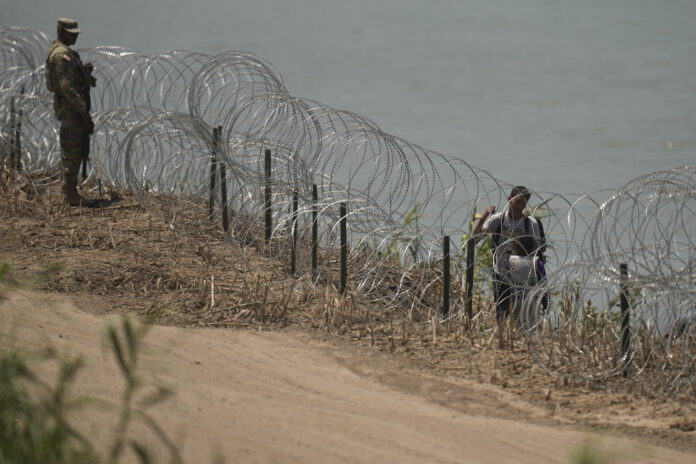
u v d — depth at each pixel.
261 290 39.69
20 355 24.78
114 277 38.97
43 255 40.59
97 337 31.58
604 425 29.16
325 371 31.91
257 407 27.80
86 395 26.19
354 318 37.88
